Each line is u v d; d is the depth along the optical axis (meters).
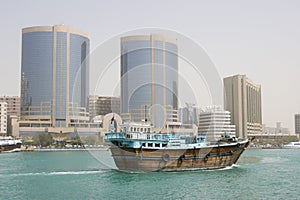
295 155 196.88
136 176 87.06
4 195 68.19
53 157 172.12
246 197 65.50
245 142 108.94
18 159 160.88
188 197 65.00
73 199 64.19
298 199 64.12
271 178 88.19
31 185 77.56
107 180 81.94
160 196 65.81
